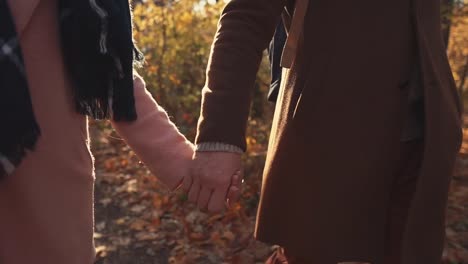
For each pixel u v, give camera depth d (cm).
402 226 152
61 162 112
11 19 99
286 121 150
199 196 134
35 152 108
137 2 452
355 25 139
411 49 142
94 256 126
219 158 132
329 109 142
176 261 301
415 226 147
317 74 142
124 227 343
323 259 148
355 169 144
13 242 112
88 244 121
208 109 135
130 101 117
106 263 303
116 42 109
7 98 97
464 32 436
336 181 144
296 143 147
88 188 120
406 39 141
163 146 133
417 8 141
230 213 343
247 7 141
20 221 111
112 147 474
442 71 151
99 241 326
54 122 109
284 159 150
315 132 144
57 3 107
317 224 147
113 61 109
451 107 150
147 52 459
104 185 405
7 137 98
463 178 377
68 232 114
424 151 141
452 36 443
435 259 156
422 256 152
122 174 423
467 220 321
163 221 347
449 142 147
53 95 109
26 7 102
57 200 112
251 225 332
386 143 144
